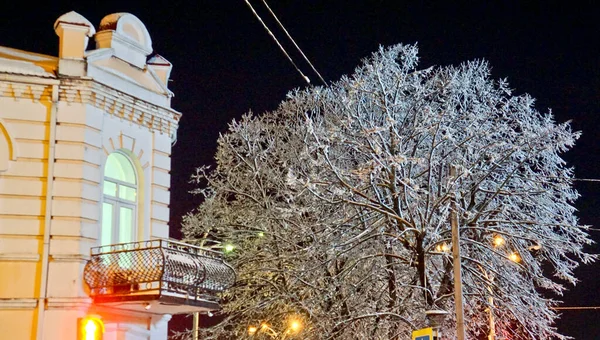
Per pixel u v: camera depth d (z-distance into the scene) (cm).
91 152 1650
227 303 2644
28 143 1603
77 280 1576
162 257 1566
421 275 2208
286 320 2530
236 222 2752
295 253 2448
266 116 2791
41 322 1535
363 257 2253
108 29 1781
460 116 2462
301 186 2450
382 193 2459
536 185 2452
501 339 2261
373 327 2339
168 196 1861
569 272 2412
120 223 1753
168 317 1822
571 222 2478
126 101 1753
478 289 2355
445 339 2302
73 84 1639
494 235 2431
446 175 2380
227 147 2781
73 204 1605
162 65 1928
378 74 2367
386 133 2417
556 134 2430
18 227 1566
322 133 2389
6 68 1598
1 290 1531
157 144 1850
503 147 2445
